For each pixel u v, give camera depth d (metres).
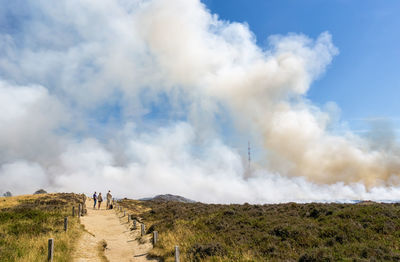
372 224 15.81
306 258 10.98
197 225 19.50
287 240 14.10
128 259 14.30
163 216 28.66
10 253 11.49
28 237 15.00
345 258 10.63
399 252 11.28
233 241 14.63
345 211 18.61
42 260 11.28
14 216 21.08
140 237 19.17
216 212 24.52
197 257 12.03
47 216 22.27
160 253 14.13
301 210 21.97
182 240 15.55
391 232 14.50
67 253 13.11
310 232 14.91
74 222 21.55
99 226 24.11
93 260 13.41
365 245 12.27
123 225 25.30
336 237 14.02
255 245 13.80
